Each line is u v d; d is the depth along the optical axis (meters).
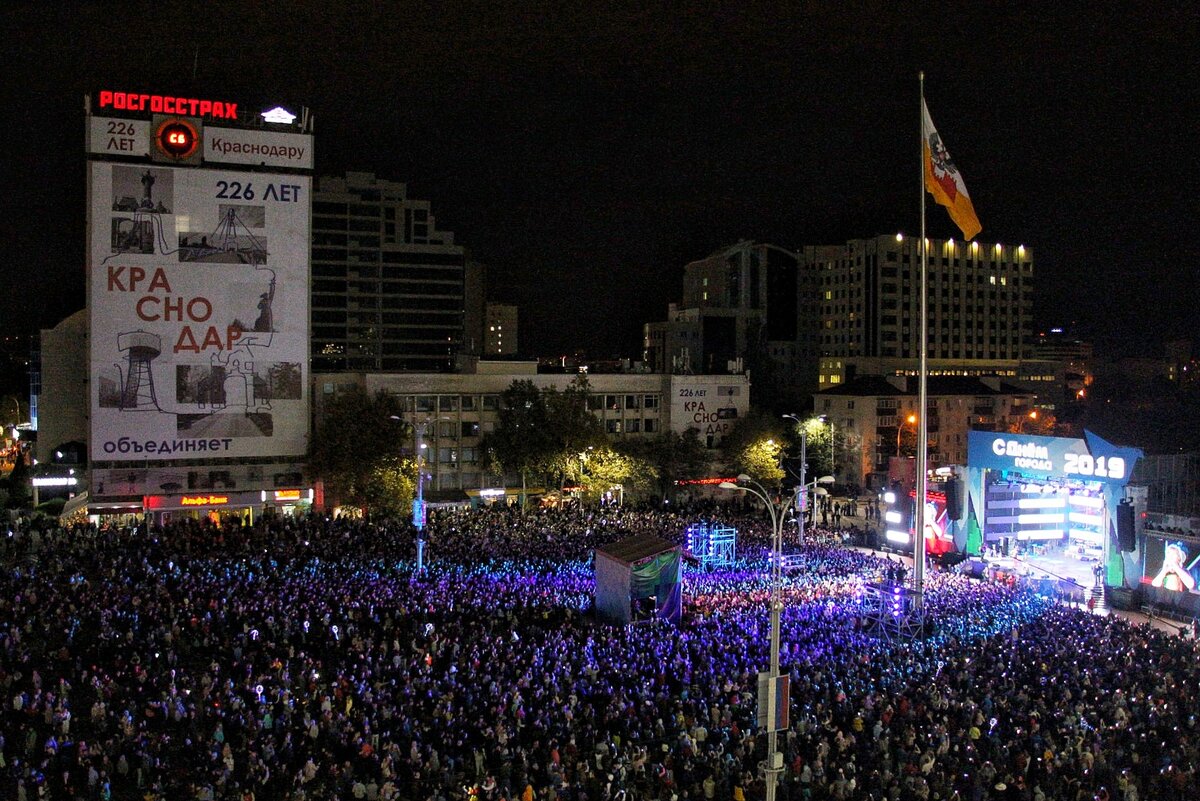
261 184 99.56
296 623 53.09
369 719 42.56
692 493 111.81
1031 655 51.16
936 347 196.38
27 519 86.00
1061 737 41.00
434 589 61.59
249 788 36.84
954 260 198.25
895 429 142.62
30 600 54.06
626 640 53.75
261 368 100.12
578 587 67.62
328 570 66.81
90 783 36.31
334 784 37.47
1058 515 92.38
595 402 117.19
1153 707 43.38
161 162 96.38
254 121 99.31
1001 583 74.62
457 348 198.50
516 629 56.84
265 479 100.75
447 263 197.50
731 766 37.25
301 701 44.53
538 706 43.94
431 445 107.56
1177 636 58.62
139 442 96.62
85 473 108.62
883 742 39.19
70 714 42.12
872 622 59.88
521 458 101.94
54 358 108.19
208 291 98.25
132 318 96.00
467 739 41.12
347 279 190.88
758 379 183.38
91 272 94.81
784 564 74.44
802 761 38.47
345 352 191.25
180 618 54.03
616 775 36.31
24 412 175.38
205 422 98.50
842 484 136.00
